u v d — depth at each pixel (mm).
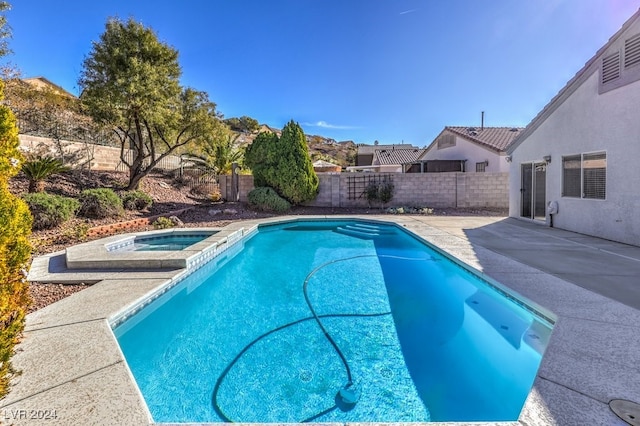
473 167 19812
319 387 2984
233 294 5391
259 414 2660
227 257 7809
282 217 12867
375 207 15688
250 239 10031
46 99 14438
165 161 20141
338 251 8492
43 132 13625
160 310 4613
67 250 6199
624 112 7266
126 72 11461
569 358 2553
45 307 3803
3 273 2164
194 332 4074
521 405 2654
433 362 3346
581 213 8633
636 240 7004
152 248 7809
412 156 31781
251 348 3693
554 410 1986
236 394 2902
